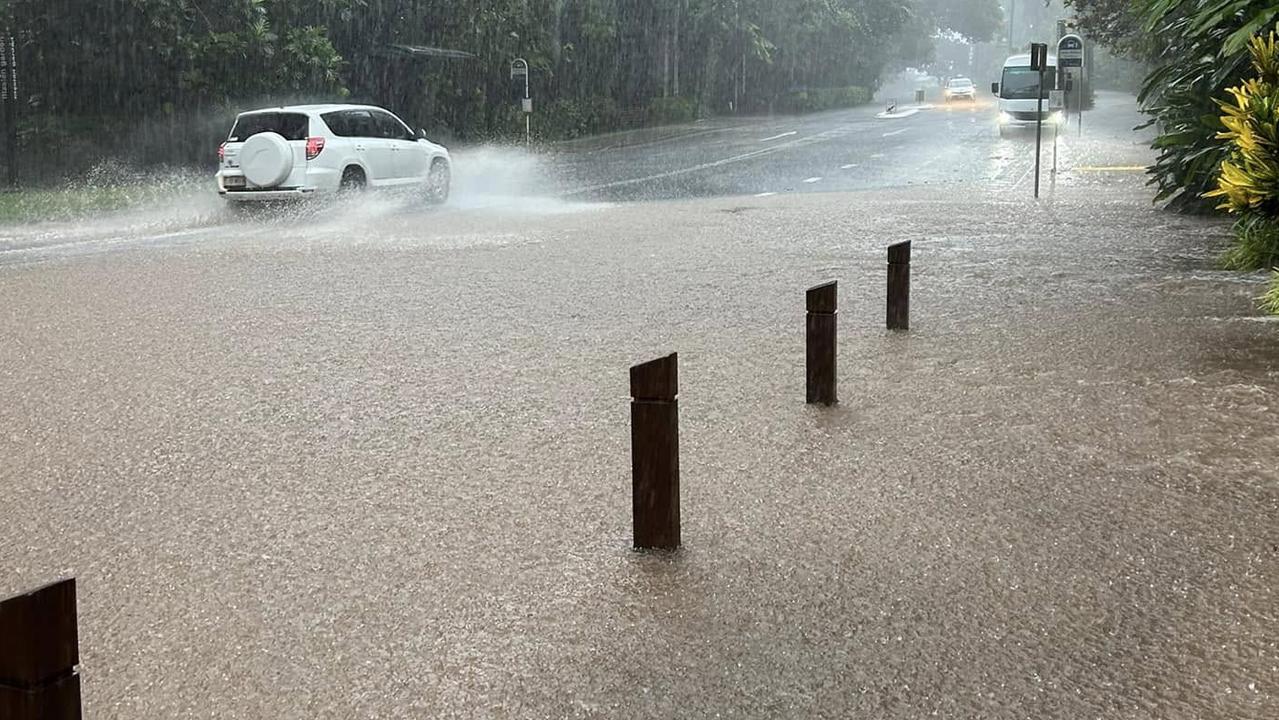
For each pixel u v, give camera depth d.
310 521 5.58
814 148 38.81
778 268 13.17
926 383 7.86
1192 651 4.11
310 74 31.34
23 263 14.59
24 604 2.68
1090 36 35.81
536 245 15.62
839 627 4.34
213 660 4.20
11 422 7.40
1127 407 7.16
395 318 10.62
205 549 5.25
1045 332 9.37
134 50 29.27
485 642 4.29
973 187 24.00
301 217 19.59
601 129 50.25
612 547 5.17
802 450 6.50
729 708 3.79
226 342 9.70
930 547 5.09
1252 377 7.75
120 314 11.03
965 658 4.09
